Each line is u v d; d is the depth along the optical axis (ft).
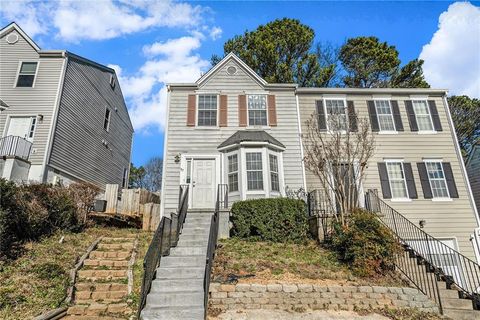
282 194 39.86
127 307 18.88
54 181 45.68
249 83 46.39
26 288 19.51
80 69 55.42
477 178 60.34
